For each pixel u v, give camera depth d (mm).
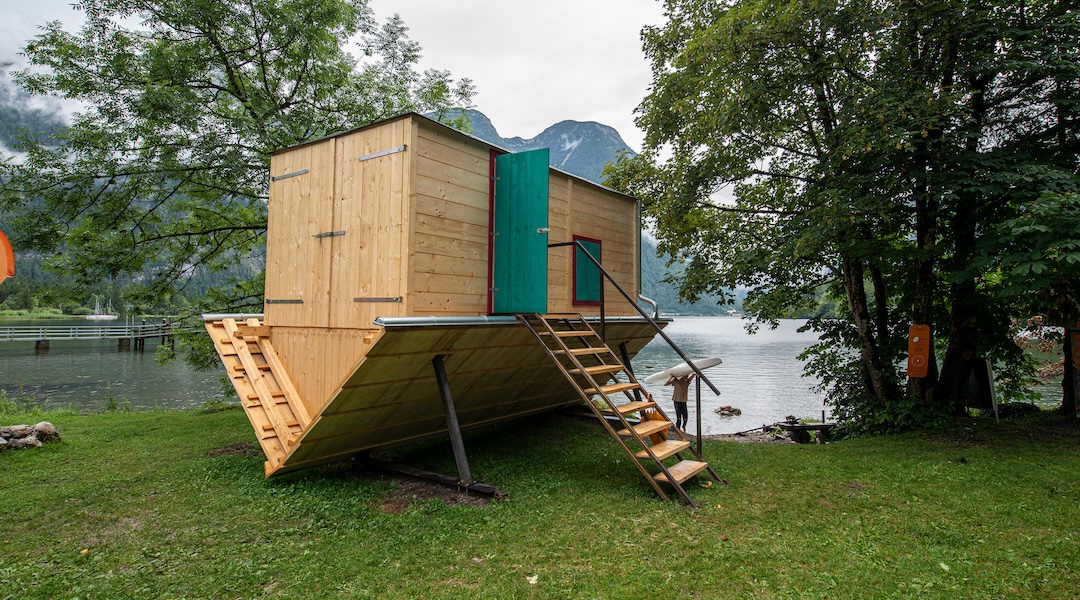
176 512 5332
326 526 5051
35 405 18250
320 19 12328
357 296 6121
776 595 3631
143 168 11188
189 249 13031
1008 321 10125
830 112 9703
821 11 8438
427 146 5930
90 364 33281
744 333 78688
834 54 8930
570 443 8672
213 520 5133
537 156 6395
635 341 9875
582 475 6797
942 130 8148
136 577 3959
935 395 9938
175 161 11516
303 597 3688
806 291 11703
